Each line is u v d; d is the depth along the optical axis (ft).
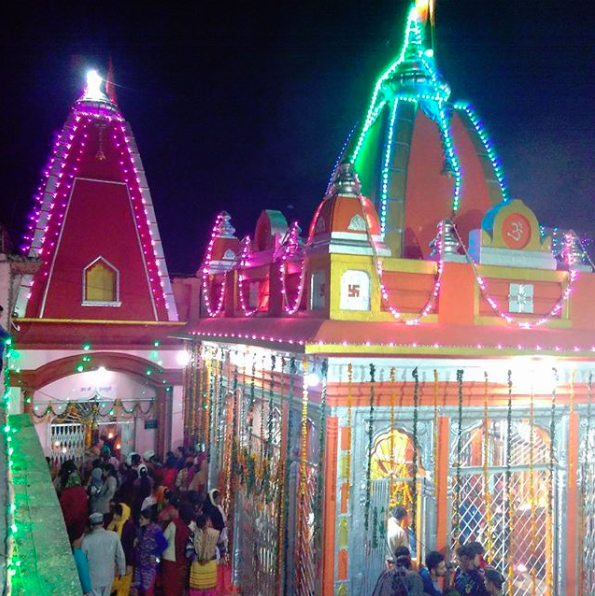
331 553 27.32
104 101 54.65
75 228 51.98
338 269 28.63
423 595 24.38
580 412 32.30
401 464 30.25
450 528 29.68
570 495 31.68
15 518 18.93
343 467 27.78
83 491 34.76
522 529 31.89
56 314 50.24
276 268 34.94
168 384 53.26
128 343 51.93
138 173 54.70
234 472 36.99
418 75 39.86
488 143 40.63
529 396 31.35
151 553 30.63
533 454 32.24
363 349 27.25
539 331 31.42
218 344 42.32
